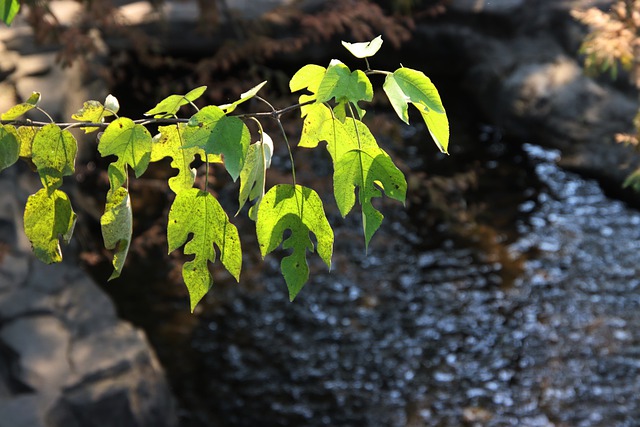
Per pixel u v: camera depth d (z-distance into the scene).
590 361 6.93
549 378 6.78
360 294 7.55
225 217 1.13
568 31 9.99
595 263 7.89
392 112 8.99
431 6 10.30
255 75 7.60
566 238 8.20
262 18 8.25
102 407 5.56
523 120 9.51
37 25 6.36
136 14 9.74
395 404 6.54
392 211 8.40
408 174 7.23
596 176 8.89
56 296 6.31
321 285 7.61
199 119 1.03
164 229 7.51
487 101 9.89
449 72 10.44
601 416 6.45
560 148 9.26
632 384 6.71
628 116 9.13
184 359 6.81
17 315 6.06
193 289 1.14
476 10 10.20
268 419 6.38
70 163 1.18
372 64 10.34
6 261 6.47
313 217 1.13
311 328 7.21
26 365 5.65
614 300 7.51
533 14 10.18
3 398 5.47
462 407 6.53
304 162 6.97
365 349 7.03
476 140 9.52
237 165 1.02
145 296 7.27
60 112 7.81
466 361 6.94
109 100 1.20
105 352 5.90
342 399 6.58
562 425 6.38
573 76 9.61
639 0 5.16
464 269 7.84
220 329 7.13
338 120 1.12
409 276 7.75
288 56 9.81
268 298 7.46
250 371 6.77
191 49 9.70
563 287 7.64
